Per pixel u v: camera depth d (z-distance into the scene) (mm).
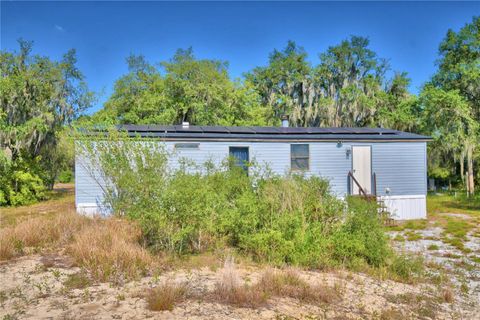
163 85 25234
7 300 4383
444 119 21453
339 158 13258
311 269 6680
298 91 29781
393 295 5543
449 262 7641
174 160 11859
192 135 12203
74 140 11180
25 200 16641
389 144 13570
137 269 5660
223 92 25000
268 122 27422
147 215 6871
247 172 12352
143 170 8789
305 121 27422
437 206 16562
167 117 23156
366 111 26172
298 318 4293
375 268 6930
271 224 7254
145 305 4285
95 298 4484
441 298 5605
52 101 20484
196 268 6078
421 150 13766
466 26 24734
